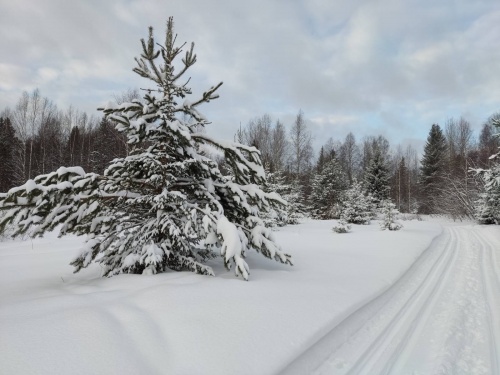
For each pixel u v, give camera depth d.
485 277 6.98
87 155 37.31
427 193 43.16
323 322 3.61
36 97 37.19
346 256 8.65
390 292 5.59
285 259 5.82
